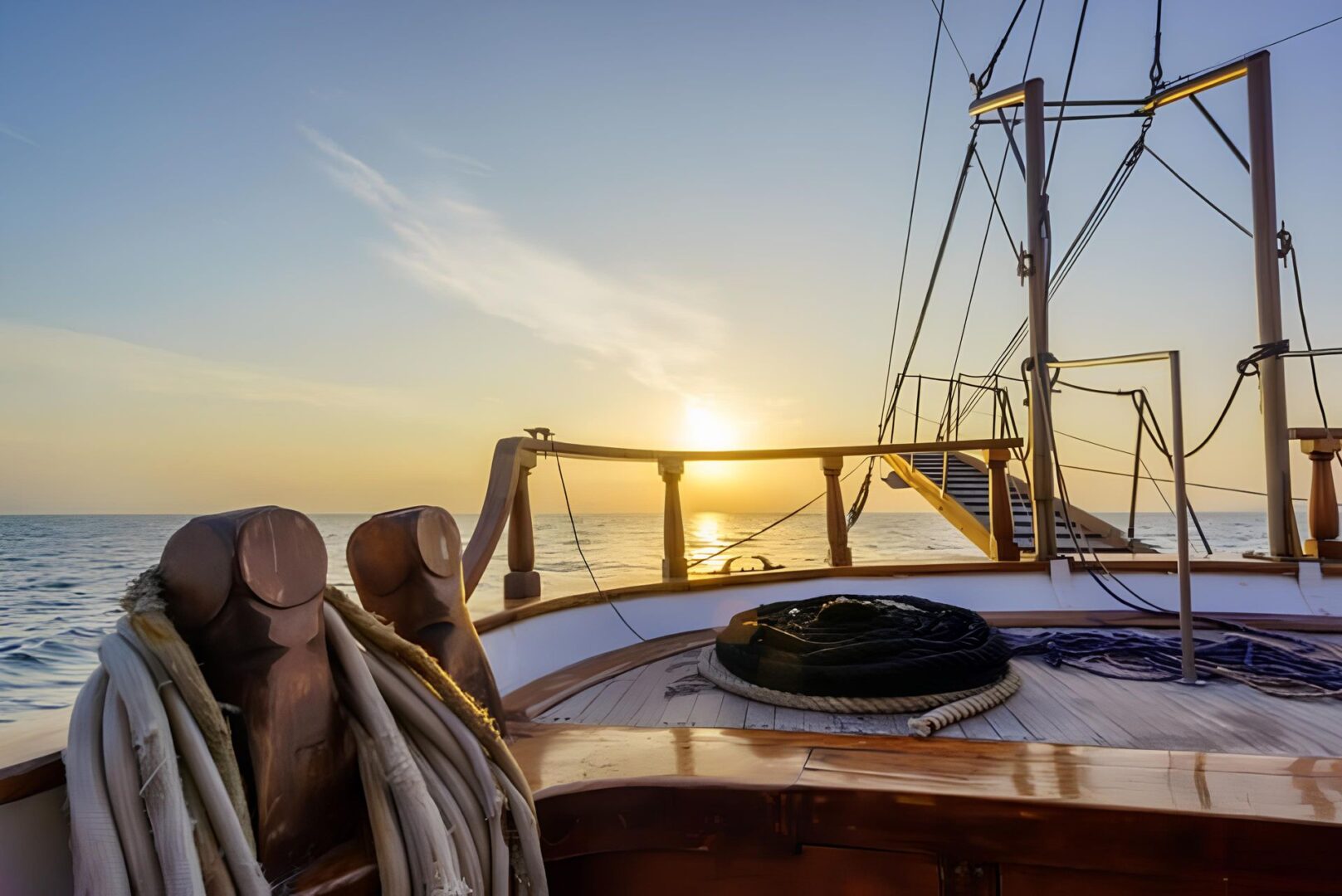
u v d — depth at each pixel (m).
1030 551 5.10
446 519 1.73
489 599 3.01
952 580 4.14
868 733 2.09
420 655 1.37
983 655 2.36
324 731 1.23
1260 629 3.53
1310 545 4.34
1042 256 4.48
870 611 2.72
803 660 2.40
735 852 1.54
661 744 1.85
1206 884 1.38
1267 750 1.91
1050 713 2.24
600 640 3.23
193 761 1.01
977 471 11.45
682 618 3.69
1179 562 2.60
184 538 1.14
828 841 1.50
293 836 1.17
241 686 1.13
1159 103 5.04
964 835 1.44
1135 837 1.37
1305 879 1.31
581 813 1.56
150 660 1.05
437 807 1.25
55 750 1.07
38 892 1.04
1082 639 3.19
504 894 1.29
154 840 0.96
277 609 1.15
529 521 3.12
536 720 2.24
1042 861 1.41
